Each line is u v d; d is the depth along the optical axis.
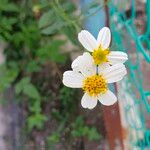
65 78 0.22
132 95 0.37
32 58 0.44
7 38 0.37
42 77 0.45
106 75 0.22
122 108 0.37
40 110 0.42
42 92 0.44
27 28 0.42
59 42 0.42
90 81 0.22
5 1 0.42
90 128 0.42
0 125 0.44
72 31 0.33
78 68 0.22
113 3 0.36
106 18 0.33
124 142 0.37
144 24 0.41
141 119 0.37
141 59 0.40
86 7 0.33
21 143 0.43
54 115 0.43
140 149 0.37
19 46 0.44
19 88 0.42
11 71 0.44
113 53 0.23
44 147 0.43
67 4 0.36
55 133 0.43
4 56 0.45
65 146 0.42
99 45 0.22
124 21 0.37
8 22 0.39
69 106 0.43
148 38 0.37
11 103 0.44
